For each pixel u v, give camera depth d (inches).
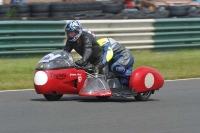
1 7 1517.0
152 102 853.8
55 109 756.6
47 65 808.9
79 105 800.3
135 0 2247.8
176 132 612.7
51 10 1544.0
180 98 907.4
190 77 1229.7
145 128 631.2
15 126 627.2
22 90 992.9
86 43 838.5
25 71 1208.2
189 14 1707.7
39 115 705.0
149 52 1542.8
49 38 1381.6
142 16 1567.4
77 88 829.2
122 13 1617.9
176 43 1589.6
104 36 1464.1
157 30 1545.3
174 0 2262.6
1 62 1300.4
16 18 1409.9
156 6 2197.3
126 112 742.5
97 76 837.8
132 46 1514.5
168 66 1357.0
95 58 868.6
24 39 1349.7
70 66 821.9
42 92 811.4
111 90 854.5
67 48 864.3
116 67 855.1
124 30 1494.8
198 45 1637.6
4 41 1323.8
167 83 1127.0
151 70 873.5
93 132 600.7
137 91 852.0
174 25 1577.3
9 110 745.6
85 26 1433.3
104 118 690.8
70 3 1561.3
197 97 919.0
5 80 1099.3
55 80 805.2
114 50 866.1
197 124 662.5
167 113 741.9
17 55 1350.9
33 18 1425.9
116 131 609.3
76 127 627.2
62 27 1406.3
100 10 1630.2
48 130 606.5
